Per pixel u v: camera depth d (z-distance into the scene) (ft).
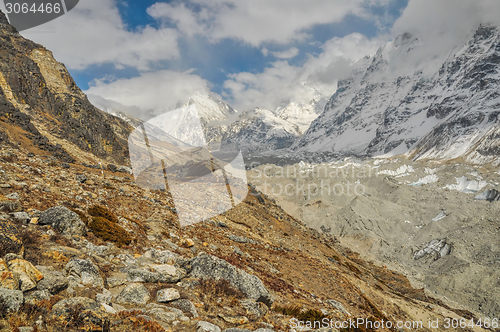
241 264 58.18
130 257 35.76
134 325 20.70
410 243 268.00
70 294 21.67
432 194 366.02
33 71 180.34
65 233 34.17
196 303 30.30
